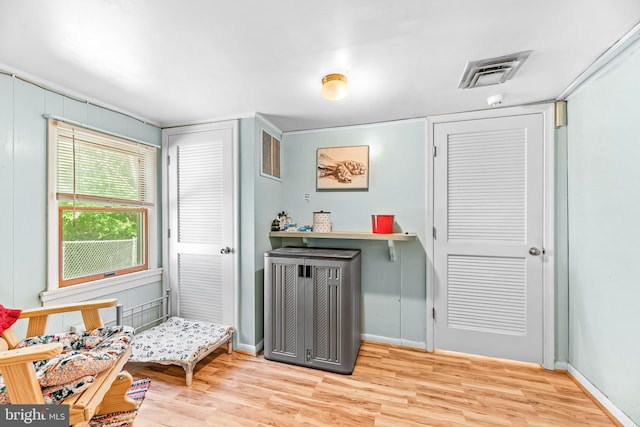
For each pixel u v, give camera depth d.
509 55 1.45
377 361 2.19
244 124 2.30
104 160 2.08
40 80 1.65
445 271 2.32
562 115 1.99
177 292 2.52
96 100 1.98
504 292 2.17
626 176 1.44
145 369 2.04
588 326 1.76
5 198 1.52
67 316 1.81
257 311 2.33
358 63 1.52
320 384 1.88
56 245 1.76
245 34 1.26
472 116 2.22
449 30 1.24
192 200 2.46
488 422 1.53
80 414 1.01
